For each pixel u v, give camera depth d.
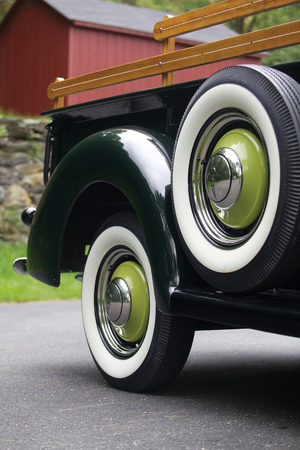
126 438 1.80
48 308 5.70
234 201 1.80
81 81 3.00
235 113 1.83
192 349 3.54
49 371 2.83
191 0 25.39
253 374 2.79
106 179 2.38
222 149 1.85
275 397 2.33
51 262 2.73
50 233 2.74
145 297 2.34
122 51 13.99
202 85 1.96
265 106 1.67
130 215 2.42
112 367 2.46
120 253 2.52
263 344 3.73
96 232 2.65
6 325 4.51
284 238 1.59
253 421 1.98
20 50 15.23
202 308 1.89
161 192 2.12
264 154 1.74
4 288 6.94
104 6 15.42
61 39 13.69
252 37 1.98
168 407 2.16
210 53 2.17
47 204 2.77
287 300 1.66
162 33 2.50
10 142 10.09
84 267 2.75
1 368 2.91
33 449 1.71
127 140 2.33
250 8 2.03
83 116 2.91
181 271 2.04
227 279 1.80
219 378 2.69
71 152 2.62
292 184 1.58
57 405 2.20
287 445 1.73
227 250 1.81
